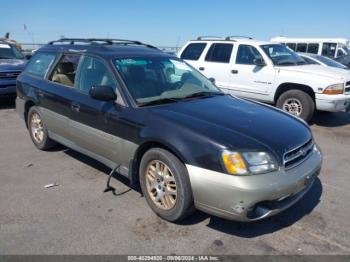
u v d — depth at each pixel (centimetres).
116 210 371
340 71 788
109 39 514
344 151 597
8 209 372
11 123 751
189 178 316
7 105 964
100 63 429
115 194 407
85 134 434
